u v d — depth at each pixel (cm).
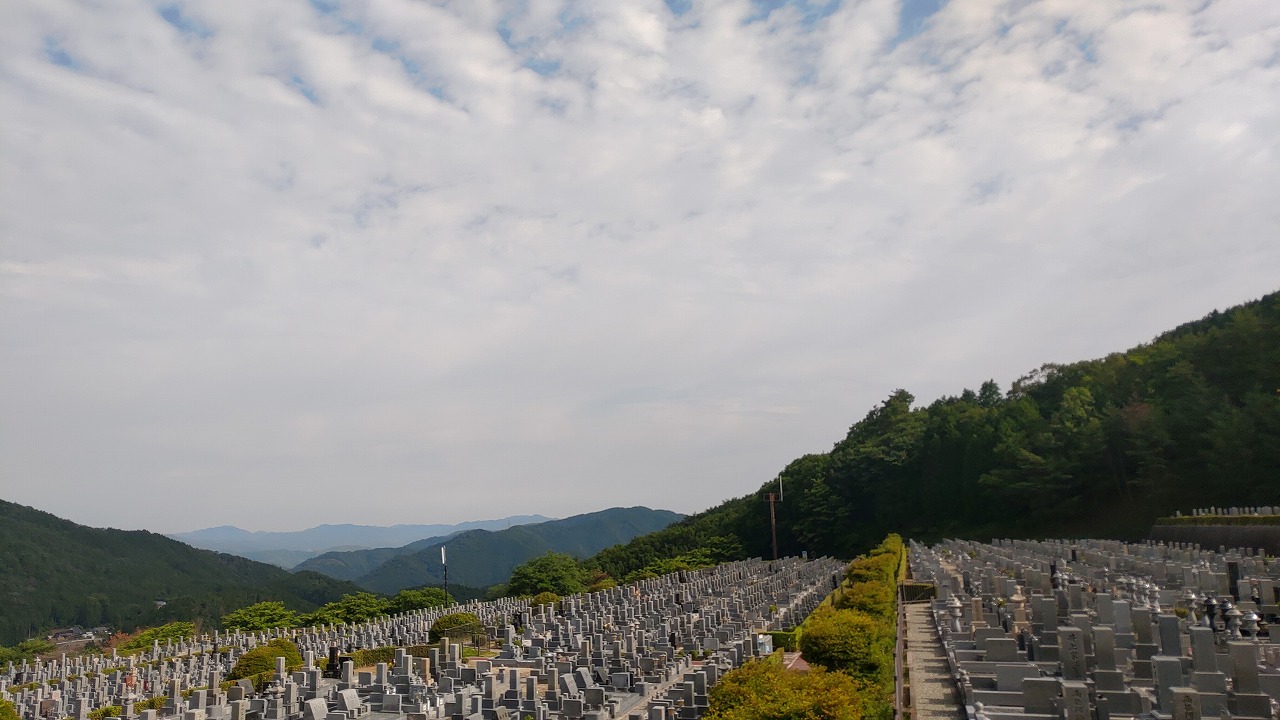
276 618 8025
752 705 1991
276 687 4053
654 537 14200
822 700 1933
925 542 11119
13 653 8400
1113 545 6688
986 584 4534
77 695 4594
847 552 12194
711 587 7581
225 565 18375
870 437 14238
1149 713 2102
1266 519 5584
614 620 5738
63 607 12850
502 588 11112
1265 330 8306
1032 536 9925
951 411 12569
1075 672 2412
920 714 2636
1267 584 3438
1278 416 7262
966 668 2762
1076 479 9612
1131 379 10038
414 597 8419
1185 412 8338
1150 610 2792
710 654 4078
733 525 13538
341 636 6291
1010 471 10088
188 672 5325
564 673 3703
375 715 3506
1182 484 8238
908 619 4606
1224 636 2789
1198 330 11250
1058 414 10250
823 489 12719
